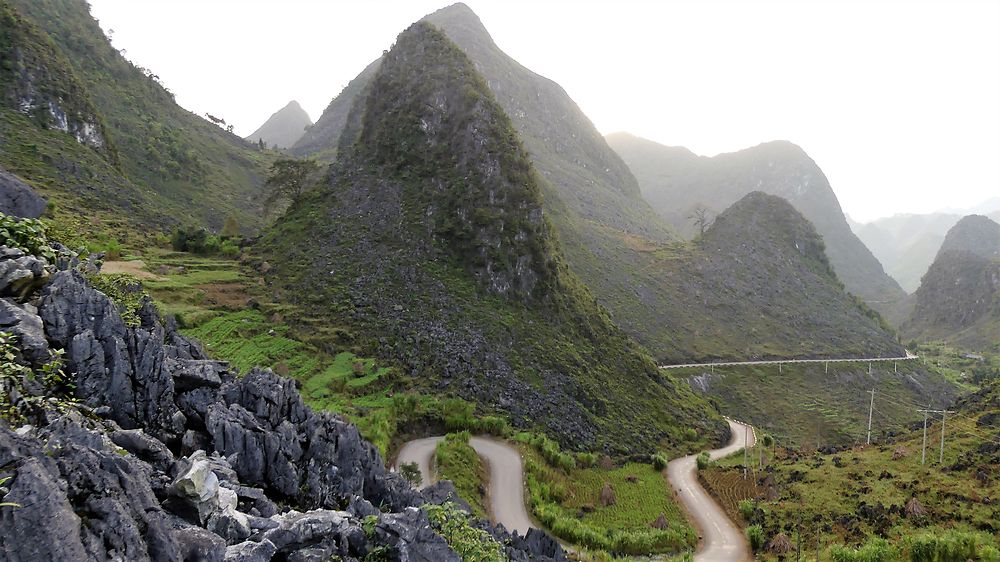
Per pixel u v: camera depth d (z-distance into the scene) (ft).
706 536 180.45
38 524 25.86
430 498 76.74
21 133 340.39
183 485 37.24
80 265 59.52
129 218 331.98
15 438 29.17
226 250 301.43
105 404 46.34
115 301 58.29
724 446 293.23
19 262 46.47
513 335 270.26
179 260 278.26
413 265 289.74
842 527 161.68
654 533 168.55
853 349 546.67
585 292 365.20
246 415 56.34
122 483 33.47
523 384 247.50
